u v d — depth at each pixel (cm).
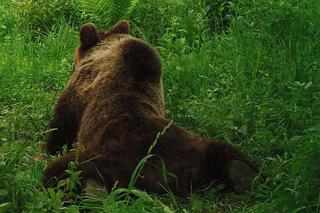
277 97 1272
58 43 1518
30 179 957
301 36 1436
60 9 1619
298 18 1472
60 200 905
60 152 1145
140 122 996
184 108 1232
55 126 1145
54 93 1339
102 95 1055
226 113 1237
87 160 976
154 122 998
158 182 972
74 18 1628
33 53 1511
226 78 1355
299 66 1333
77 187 964
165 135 982
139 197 926
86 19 1600
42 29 1608
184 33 1512
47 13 1608
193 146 982
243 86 1305
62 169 981
